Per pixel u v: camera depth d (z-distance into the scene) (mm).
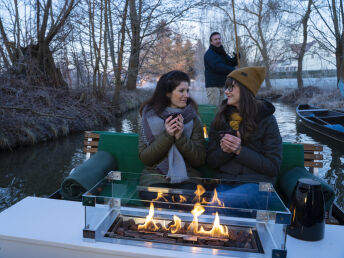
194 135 2160
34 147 6832
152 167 2146
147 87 20562
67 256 1342
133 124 10477
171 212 1491
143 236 1374
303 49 18656
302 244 1378
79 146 7012
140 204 1522
